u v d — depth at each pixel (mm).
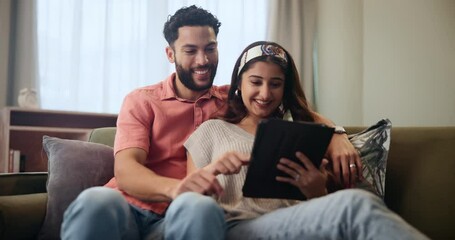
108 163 1648
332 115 3131
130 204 1290
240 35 3334
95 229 933
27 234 1422
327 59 3201
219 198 1284
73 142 1667
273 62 1357
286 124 1057
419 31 2561
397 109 2678
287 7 3402
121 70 3035
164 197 1173
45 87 2871
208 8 3264
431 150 1516
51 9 2896
